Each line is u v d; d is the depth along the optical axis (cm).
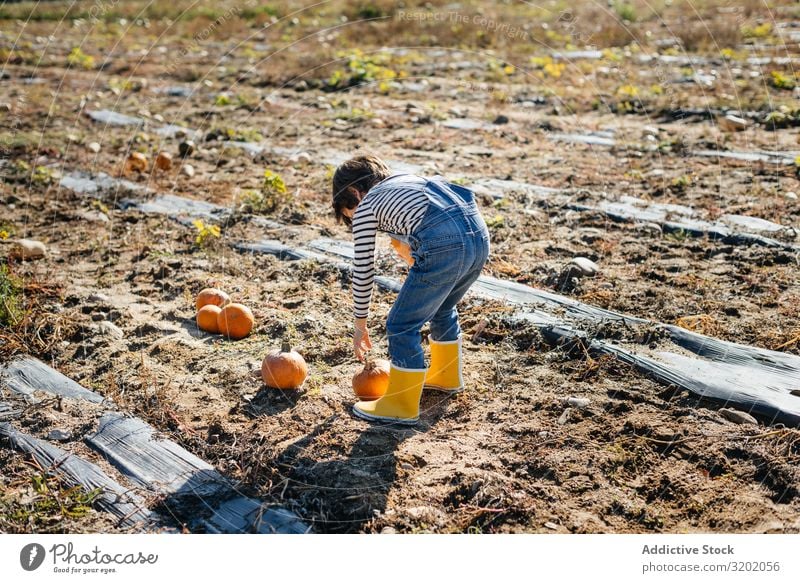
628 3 1664
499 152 812
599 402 371
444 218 326
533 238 580
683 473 323
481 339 438
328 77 1198
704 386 374
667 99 969
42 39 1636
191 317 471
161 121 986
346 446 340
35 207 681
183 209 668
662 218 603
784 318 443
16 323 450
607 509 307
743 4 1550
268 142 873
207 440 351
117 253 576
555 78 1130
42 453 341
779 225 577
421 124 931
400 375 349
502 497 310
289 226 619
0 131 926
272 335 447
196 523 301
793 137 814
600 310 455
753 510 301
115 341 441
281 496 311
